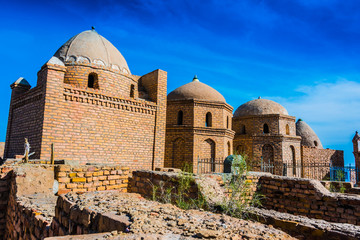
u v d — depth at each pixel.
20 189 5.97
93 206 3.24
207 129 18.67
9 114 14.29
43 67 11.45
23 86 14.72
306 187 6.76
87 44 13.89
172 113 19.59
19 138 12.79
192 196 5.42
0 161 13.50
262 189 7.80
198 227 2.63
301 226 3.72
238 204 4.78
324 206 6.34
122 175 7.08
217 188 5.78
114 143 12.71
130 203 3.40
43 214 4.64
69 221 3.35
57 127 11.01
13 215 5.97
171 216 2.93
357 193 8.58
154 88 15.16
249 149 23.69
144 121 14.10
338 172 14.91
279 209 7.28
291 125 24.92
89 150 11.81
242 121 25.42
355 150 24.84
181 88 20.94
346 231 3.32
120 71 13.90
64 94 11.34
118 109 13.07
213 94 20.56
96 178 6.61
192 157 18.03
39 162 9.22
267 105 25.47
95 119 12.17
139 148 13.69
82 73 13.01
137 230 2.44
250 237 2.45
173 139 18.84
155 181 6.50
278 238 2.56
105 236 2.34
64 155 11.05
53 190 6.11
